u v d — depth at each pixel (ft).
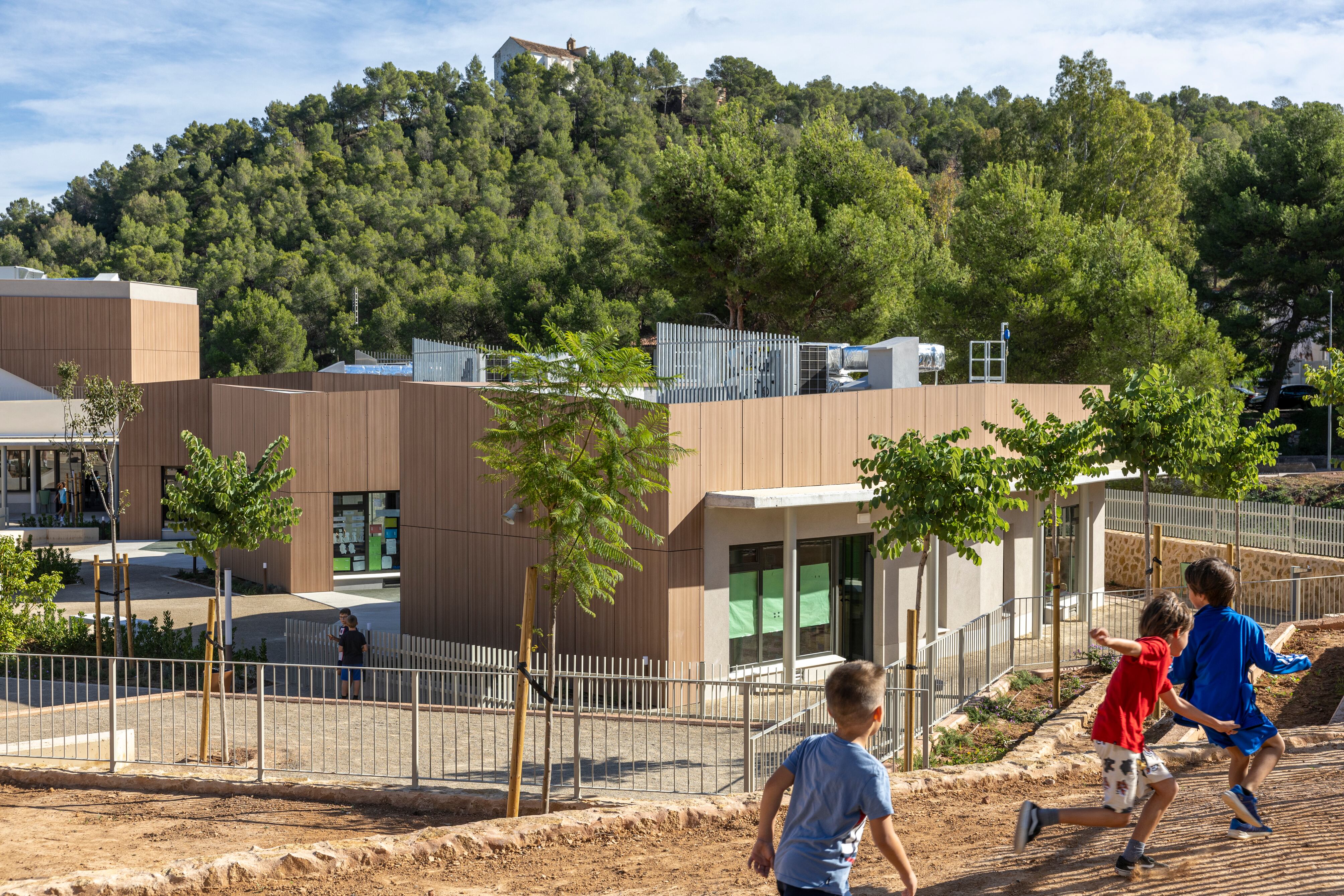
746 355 72.95
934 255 165.27
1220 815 24.06
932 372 115.03
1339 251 134.72
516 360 36.65
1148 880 19.58
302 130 528.22
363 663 62.03
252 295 252.83
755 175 146.82
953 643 52.01
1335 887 17.93
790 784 13.99
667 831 29.99
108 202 437.99
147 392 139.03
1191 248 171.22
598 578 36.58
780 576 66.95
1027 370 128.77
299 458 102.42
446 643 61.67
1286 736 33.96
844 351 80.02
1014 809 29.04
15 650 66.64
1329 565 77.77
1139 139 179.73
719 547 62.75
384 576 107.65
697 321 165.48
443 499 71.56
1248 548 85.30
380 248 304.30
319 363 274.77
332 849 27.53
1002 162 197.36
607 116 504.43
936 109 520.42
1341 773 27.71
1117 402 54.13
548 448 37.27
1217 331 117.91
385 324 246.47
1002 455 77.46
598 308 201.36
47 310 149.89
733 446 63.00
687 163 145.38
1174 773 31.32
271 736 46.93
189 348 159.74
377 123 493.36
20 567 67.77
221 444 118.62
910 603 71.41
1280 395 169.27
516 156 476.13
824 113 162.61
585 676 36.83
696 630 61.72
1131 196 179.32
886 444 46.96
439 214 322.34
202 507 55.01
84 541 135.33
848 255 137.69
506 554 67.67
